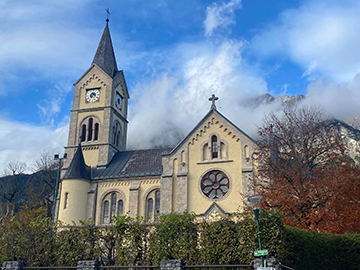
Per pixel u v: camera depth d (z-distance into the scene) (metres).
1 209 77.69
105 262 27.61
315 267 24.75
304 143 39.62
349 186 32.75
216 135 45.56
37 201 82.94
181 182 44.38
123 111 66.12
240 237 24.28
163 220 27.22
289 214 34.25
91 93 62.28
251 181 42.00
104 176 52.81
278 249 22.89
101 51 65.62
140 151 58.38
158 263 25.45
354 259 25.72
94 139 59.44
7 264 27.23
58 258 27.75
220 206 42.41
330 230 31.50
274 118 49.09
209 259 24.45
